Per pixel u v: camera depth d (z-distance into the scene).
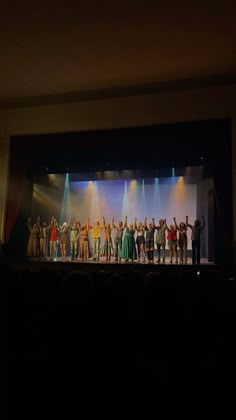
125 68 6.17
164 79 6.55
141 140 7.13
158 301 2.59
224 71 6.22
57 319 2.62
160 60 5.88
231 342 2.45
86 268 6.87
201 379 2.15
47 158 7.95
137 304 2.73
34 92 7.22
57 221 8.79
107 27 5.02
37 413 1.88
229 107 6.64
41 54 5.77
